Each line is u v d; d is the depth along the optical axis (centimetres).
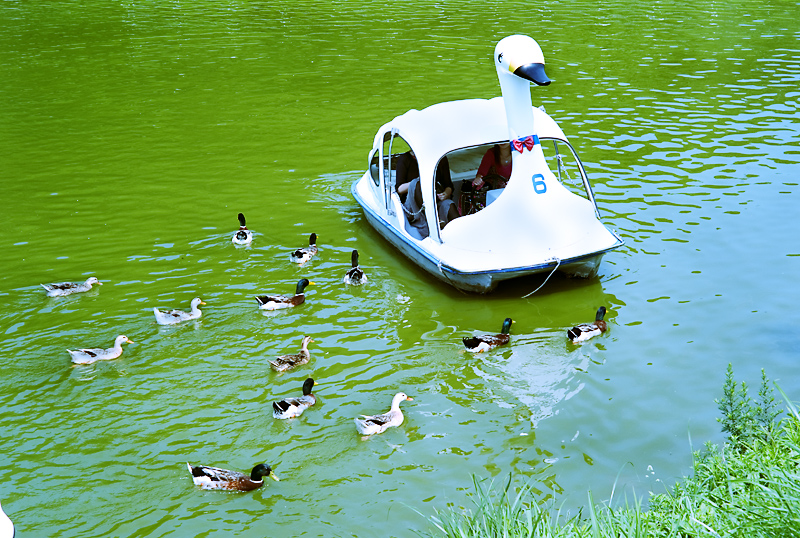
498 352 1145
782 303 1241
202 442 952
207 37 3350
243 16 3753
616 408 995
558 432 952
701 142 2039
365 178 1680
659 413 979
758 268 1362
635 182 1778
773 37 3219
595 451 912
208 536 795
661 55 2956
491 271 1255
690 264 1389
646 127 2169
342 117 2336
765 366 1067
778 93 2466
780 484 648
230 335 1206
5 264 1464
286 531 801
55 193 1822
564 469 881
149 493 863
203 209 1723
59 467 906
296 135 2200
